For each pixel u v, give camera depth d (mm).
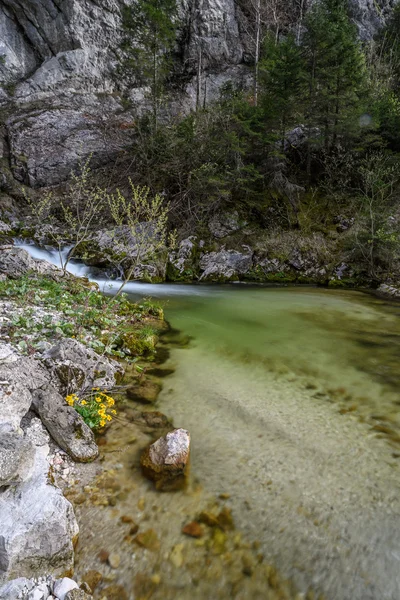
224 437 3605
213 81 22750
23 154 17156
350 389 4703
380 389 4727
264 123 14469
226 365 5328
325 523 2650
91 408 3781
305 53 14828
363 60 15320
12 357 3869
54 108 18922
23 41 20641
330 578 2264
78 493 2836
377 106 15062
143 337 5836
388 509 2779
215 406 4160
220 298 10133
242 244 13805
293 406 4227
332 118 14320
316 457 3346
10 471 2377
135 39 18094
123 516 2658
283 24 24844
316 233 13836
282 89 14102
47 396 3395
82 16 20094
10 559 2027
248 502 2818
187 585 2197
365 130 14484
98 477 3014
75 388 3916
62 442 3188
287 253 13500
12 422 2875
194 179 14281
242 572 2285
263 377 4984
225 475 3092
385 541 2521
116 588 2162
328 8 15984
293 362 5559
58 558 2221
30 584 2061
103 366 4391
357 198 14047
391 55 22047
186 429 3709
